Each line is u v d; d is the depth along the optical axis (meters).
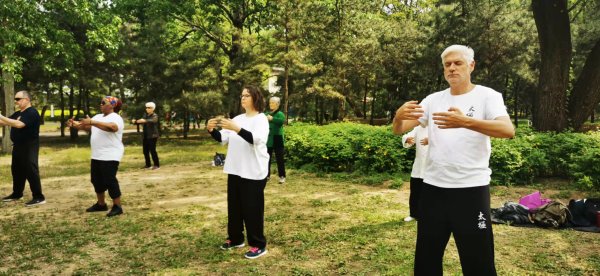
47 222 5.86
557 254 4.34
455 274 3.83
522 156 8.31
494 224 5.50
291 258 4.34
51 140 22.52
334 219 5.89
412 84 21.92
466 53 2.60
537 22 12.23
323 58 20.34
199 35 25.16
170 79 21.80
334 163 10.16
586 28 19.59
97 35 15.18
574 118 12.29
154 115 11.44
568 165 8.30
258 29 24.53
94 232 5.36
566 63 11.96
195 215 6.24
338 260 4.26
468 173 2.52
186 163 12.70
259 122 4.32
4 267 4.16
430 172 2.67
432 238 2.65
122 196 7.68
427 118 2.82
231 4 23.09
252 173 4.30
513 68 18.38
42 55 15.30
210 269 4.06
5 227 5.55
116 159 6.19
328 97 19.66
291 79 22.94
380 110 29.33
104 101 6.07
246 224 4.41
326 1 21.03
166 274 3.95
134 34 24.06
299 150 10.83
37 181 6.98
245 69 21.19
